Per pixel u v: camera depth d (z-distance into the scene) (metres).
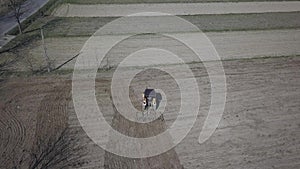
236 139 20.02
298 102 23.48
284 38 32.81
